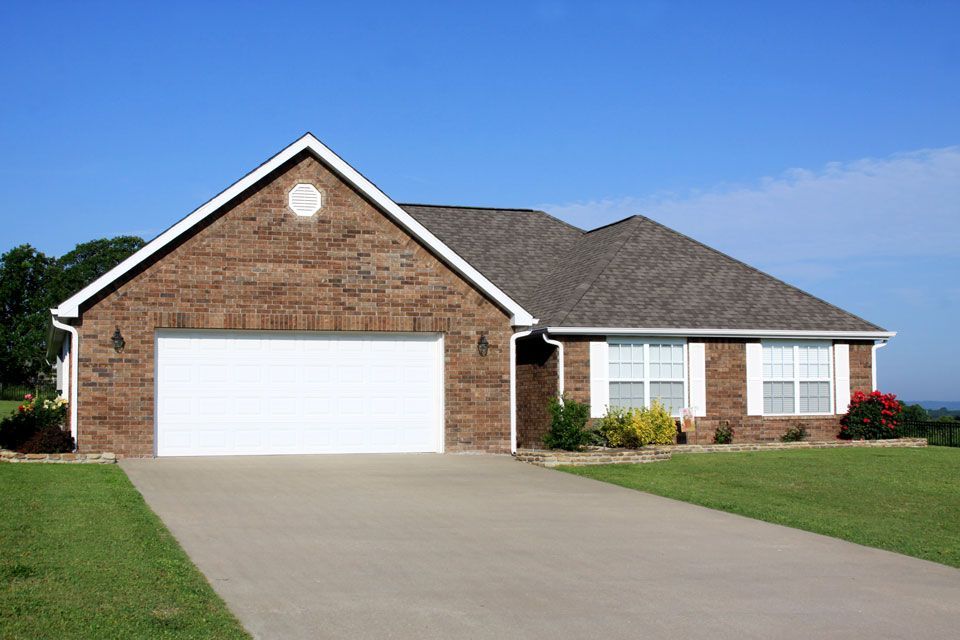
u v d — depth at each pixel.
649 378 23.81
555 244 30.19
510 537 11.73
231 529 11.66
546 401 23.50
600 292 24.41
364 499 14.30
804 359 25.69
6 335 66.94
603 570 10.09
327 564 9.97
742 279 27.03
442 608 8.42
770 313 25.62
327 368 20.06
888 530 12.85
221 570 9.55
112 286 18.73
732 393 24.69
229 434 19.39
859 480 17.56
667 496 15.36
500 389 20.95
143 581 8.70
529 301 26.11
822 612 8.65
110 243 70.38
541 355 23.86
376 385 20.34
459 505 14.03
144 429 18.80
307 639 7.43
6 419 18.97
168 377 19.11
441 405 20.61
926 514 14.24
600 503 14.53
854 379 26.14
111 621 7.42
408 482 16.27
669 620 8.26
